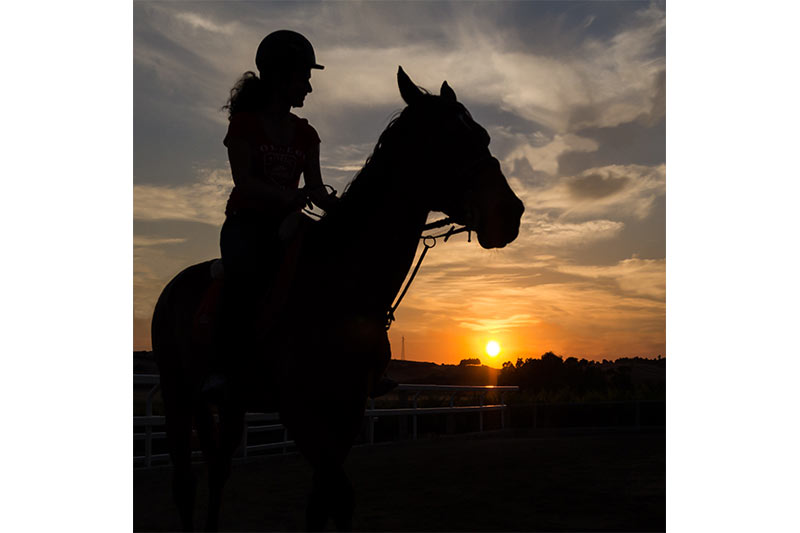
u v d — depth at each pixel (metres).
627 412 16.94
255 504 5.83
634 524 4.75
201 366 4.22
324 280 3.48
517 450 9.95
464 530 4.63
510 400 18.03
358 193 3.56
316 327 3.41
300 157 3.96
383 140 3.55
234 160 3.80
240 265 3.73
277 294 3.54
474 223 3.19
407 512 5.26
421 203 3.38
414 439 12.56
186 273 4.79
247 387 3.80
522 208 3.17
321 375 3.39
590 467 7.75
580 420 17.03
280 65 3.89
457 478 6.98
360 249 3.49
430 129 3.37
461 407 13.99
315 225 3.69
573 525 4.74
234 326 3.72
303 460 9.30
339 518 3.26
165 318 4.63
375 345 3.47
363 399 3.49
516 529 4.65
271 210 3.89
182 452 4.51
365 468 7.94
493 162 3.25
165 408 4.64
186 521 4.43
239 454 8.95
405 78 3.52
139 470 7.70
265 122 3.88
